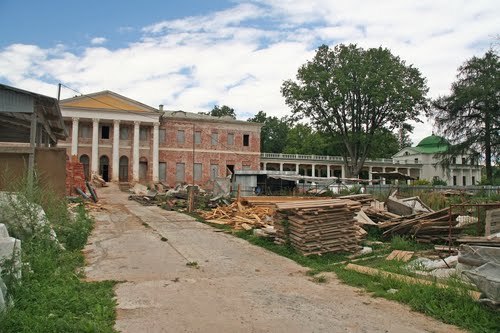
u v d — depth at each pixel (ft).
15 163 44.42
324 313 21.09
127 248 38.01
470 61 150.41
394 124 174.09
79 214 49.19
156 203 92.27
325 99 170.71
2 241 21.18
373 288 25.93
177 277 27.91
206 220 61.57
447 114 153.38
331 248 37.65
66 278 24.63
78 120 170.09
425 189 107.65
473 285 24.70
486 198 84.89
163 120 188.55
